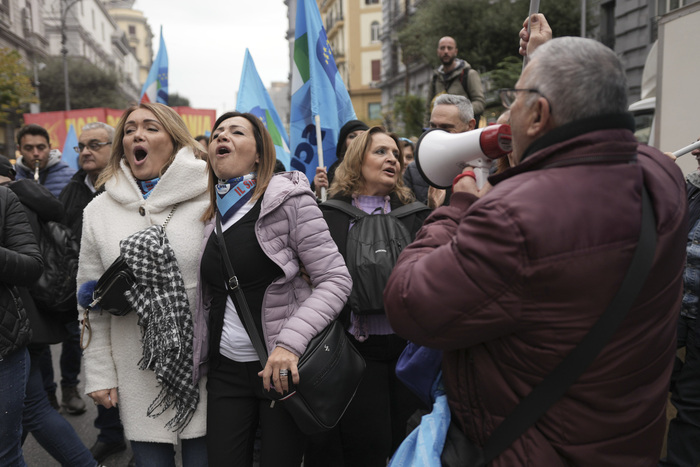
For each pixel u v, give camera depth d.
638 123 6.18
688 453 2.72
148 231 2.15
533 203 1.13
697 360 2.71
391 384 2.61
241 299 2.09
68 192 3.94
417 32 19.70
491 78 14.48
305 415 1.97
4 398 2.23
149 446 2.22
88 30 58.66
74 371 4.13
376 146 2.75
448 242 1.31
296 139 4.32
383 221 2.56
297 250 2.12
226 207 2.13
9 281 2.19
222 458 2.10
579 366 1.16
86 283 2.23
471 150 1.53
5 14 33.06
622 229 1.14
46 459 3.44
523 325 1.17
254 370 2.11
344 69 45.78
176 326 2.11
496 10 15.74
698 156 2.92
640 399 1.21
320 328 2.02
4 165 2.88
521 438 1.23
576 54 1.17
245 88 5.10
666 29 3.80
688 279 2.77
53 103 38.31
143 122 2.29
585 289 1.12
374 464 2.55
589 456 1.19
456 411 1.38
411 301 1.26
